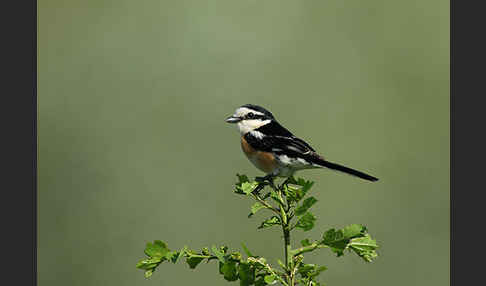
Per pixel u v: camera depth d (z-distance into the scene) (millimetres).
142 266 6094
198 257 6137
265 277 5879
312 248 6094
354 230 5965
